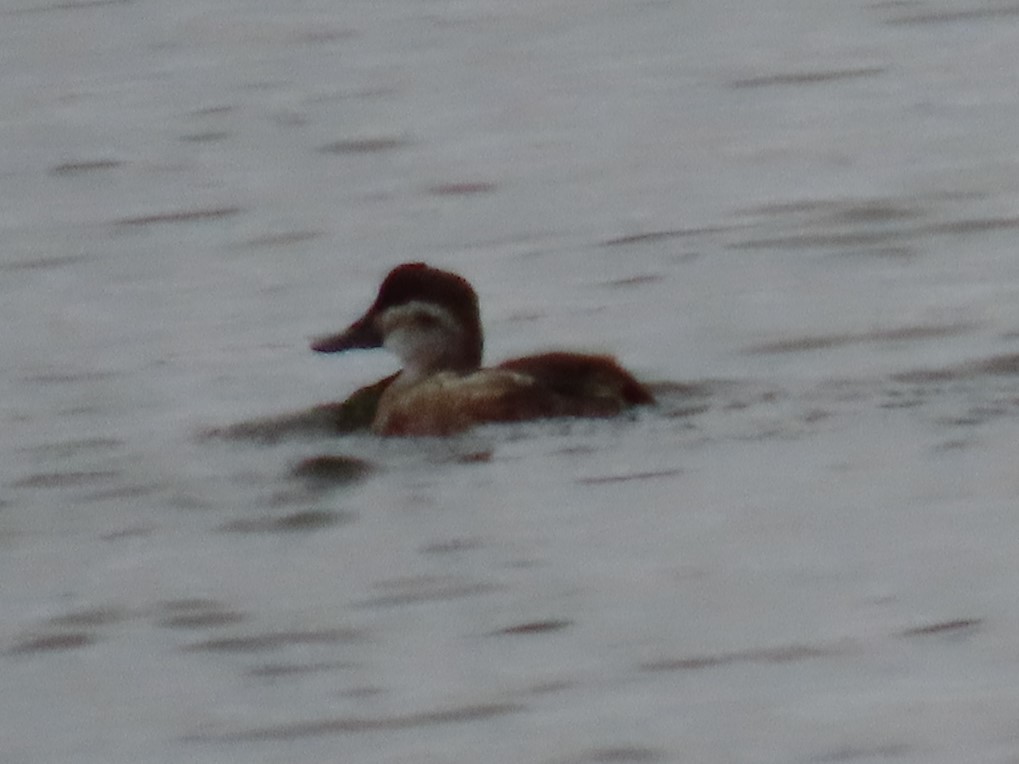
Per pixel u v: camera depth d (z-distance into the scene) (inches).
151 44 1252.5
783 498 580.4
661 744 475.8
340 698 505.7
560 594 543.5
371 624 537.3
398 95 1138.7
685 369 705.0
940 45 1178.6
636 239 884.6
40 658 534.0
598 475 598.5
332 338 663.1
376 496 602.9
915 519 566.3
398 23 1286.9
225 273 864.9
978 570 541.3
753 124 1056.8
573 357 632.4
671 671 507.2
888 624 519.8
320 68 1197.7
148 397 711.1
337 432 653.3
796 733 476.7
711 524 569.6
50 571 577.6
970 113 1048.8
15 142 1090.7
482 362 668.7
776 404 647.8
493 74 1171.9
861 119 1055.0
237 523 596.4
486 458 614.9
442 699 500.1
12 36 1283.2
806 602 532.7
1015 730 471.5
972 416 630.5
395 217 933.2
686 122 1068.5
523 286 833.5
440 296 656.4
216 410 693.3
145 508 610.9
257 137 1074.7
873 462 597.9
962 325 738.8
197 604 553.6
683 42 1219.9
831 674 500.7
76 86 1179.9
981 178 941.8
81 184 1011.3
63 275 873.5
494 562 561.0
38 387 729.0
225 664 525.0
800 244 863.1
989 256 832.3
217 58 1219.9
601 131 1057.5
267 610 548.1
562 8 1304.1
